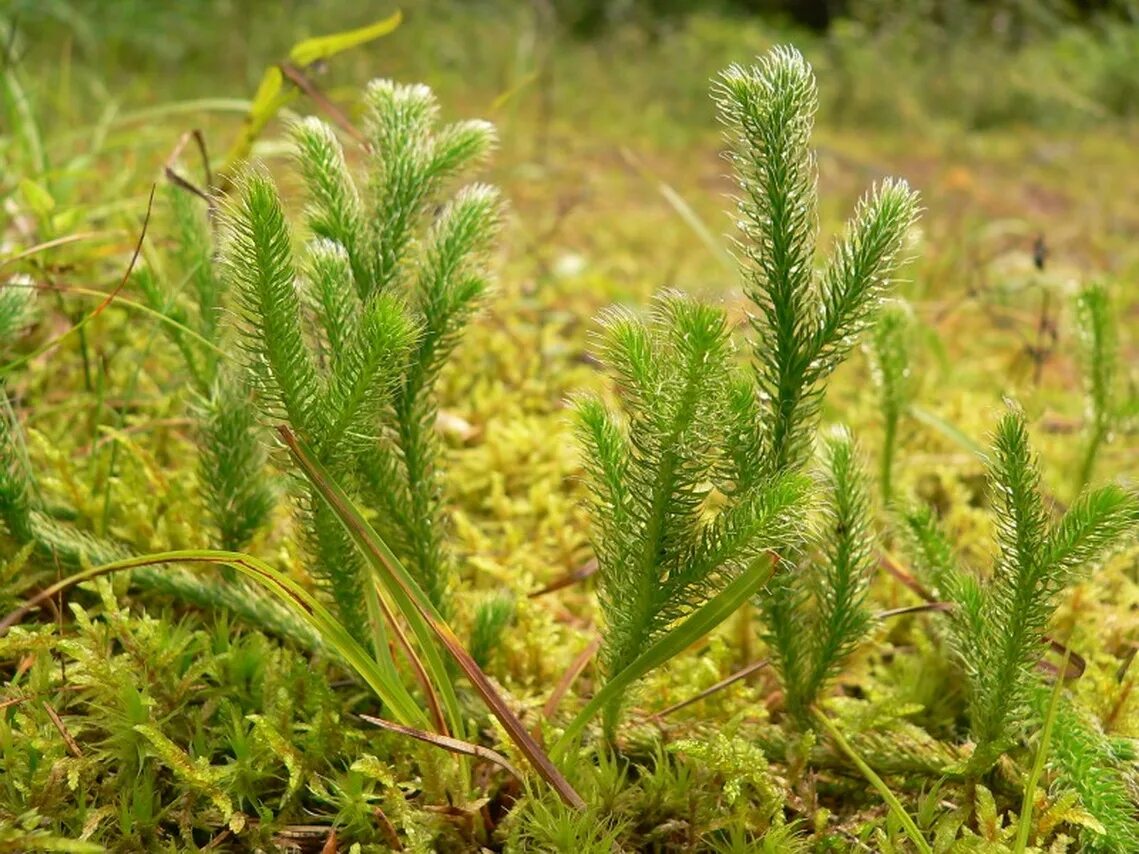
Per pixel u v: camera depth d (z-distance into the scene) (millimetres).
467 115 1072
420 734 221
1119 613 305
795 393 230
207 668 246
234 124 869
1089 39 1503
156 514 305
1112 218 950
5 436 265
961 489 376
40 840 200
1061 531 216
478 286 243
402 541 252
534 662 277
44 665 244
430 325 241
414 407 247
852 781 252
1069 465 404
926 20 1596
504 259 573
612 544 221
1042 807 235
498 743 248
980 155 1227
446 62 1274
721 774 243
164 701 244
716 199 928
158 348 369
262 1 1193
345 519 217
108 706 238
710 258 712
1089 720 250
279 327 211
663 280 605
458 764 234
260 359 215
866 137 1319
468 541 336
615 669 229
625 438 218
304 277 235
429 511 254
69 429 350
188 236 300
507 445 380
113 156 617
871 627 249
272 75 363
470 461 375
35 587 276
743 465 224
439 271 243
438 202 267
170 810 227
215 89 1045
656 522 212
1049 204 1019
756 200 222
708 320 197
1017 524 218
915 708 253
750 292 228
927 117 1357
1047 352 460
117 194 468
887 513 297
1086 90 1439
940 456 401
